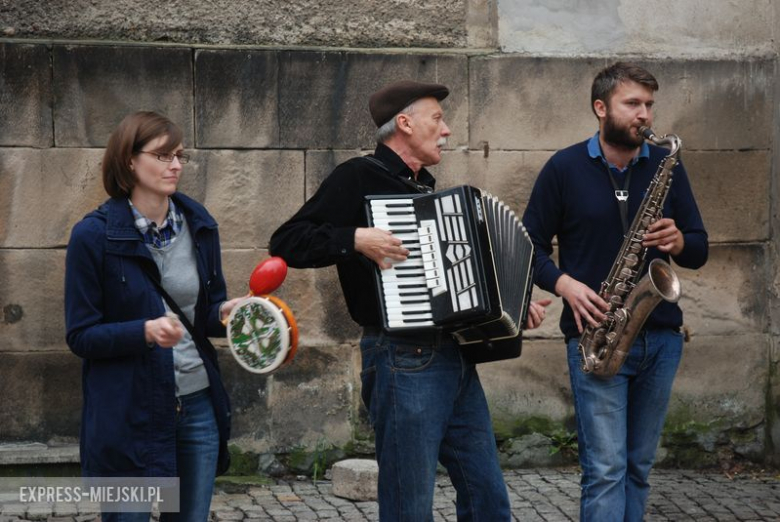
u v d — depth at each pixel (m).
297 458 8.18
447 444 5.25
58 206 7.82
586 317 5.59
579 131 8.39
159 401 4.41
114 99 7.85
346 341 8.21
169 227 4.61
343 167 5.12
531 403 8.44
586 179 5.80
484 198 4.98
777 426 8.51
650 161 5.86
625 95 5.64
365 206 4.94
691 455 8.59
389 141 5.21
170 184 4.50
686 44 8.48
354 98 8.12
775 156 8.52
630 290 5.68
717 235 8.55
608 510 5.54
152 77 7.89
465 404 5.21
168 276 4.56
